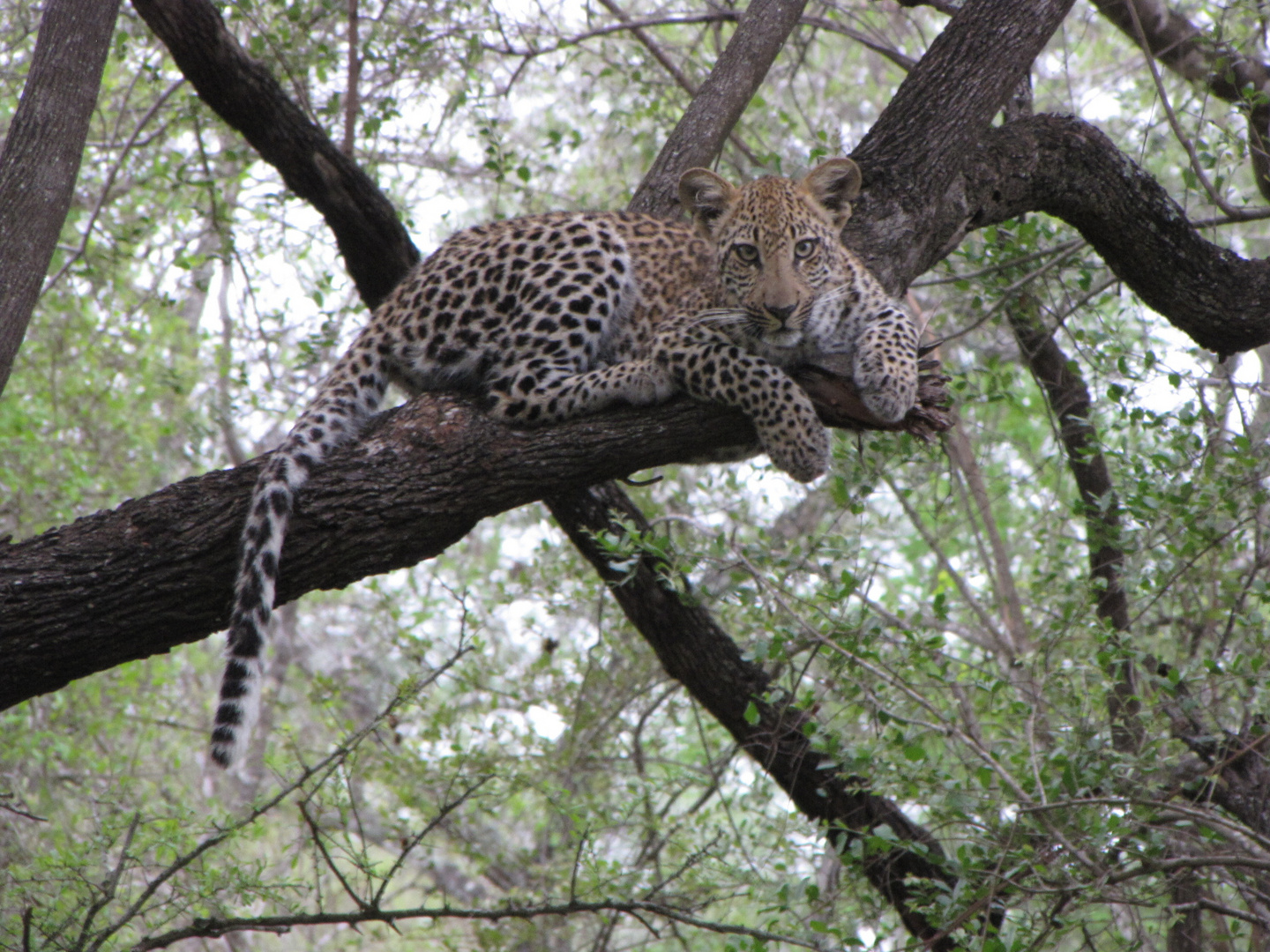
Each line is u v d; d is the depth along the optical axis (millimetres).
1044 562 13461
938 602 7883
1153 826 7312
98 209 12539
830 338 8750
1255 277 10258
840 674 8094
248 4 11781
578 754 13477
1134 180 10031
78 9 7809
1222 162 11727
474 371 8781
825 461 7934
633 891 11094
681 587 8406
